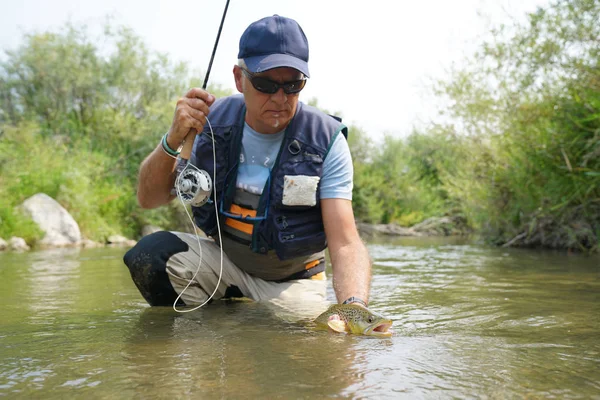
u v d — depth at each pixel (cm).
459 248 843
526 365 158
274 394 130
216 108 283
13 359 167
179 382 140
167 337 199
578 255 634
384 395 130
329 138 268
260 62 243
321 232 272
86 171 1362
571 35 670
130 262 280
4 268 527
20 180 1178
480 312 260
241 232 277
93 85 1909
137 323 230
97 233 1217
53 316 250
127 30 2002
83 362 163
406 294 332
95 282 400
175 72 2069
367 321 203
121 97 2005
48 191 1193
